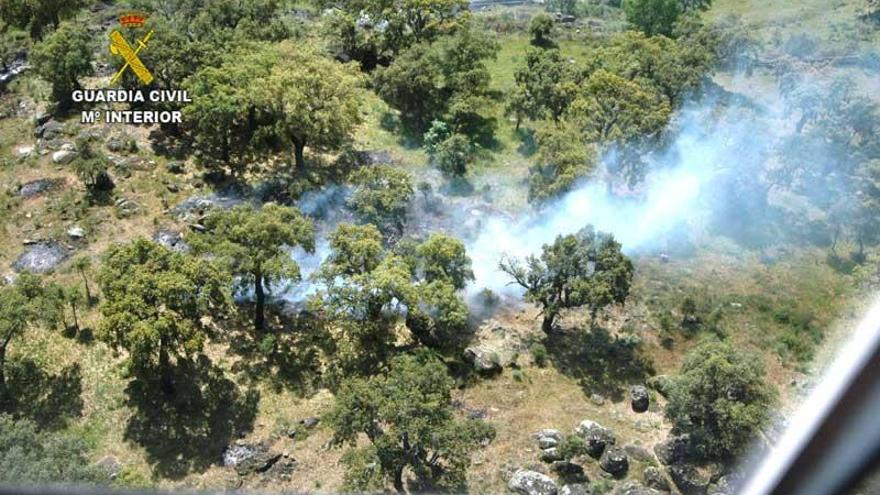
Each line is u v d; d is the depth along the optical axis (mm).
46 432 44406
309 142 70875
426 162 71250
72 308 54094
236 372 51031
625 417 49969
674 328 56688
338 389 50406
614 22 98250
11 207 62031
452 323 51156
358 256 52719
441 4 84625
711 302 58812
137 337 45375
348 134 73312
